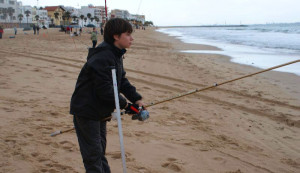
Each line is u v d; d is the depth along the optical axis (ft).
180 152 14.02
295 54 66.85
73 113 8.61
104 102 8.61
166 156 13.50
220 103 24.36
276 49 81.87
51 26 346.13
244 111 22.49
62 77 30.42
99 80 8.16
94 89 8.40
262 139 16.79
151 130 16.89
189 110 21.72
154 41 122.31
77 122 8.80
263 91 29.30
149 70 38.52
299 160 14.14
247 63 50.78
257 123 19.70
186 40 139.03
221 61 53.42
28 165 11.98
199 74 37.52
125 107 8.82
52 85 26.63
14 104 20.30
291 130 18.72
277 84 33.04
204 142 15.51
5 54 48.88
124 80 9.78
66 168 11.89
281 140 16.84
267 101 25.67
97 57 8.26
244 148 15.14
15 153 12.98
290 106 24.27
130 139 15.28
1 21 359.05
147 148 14.28
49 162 12.35
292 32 226.58
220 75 37.45
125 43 8.66
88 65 8.23
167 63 47.09
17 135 14.99
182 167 12.44
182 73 37.63
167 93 26.58
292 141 16.76
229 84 31.91
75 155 13.12
